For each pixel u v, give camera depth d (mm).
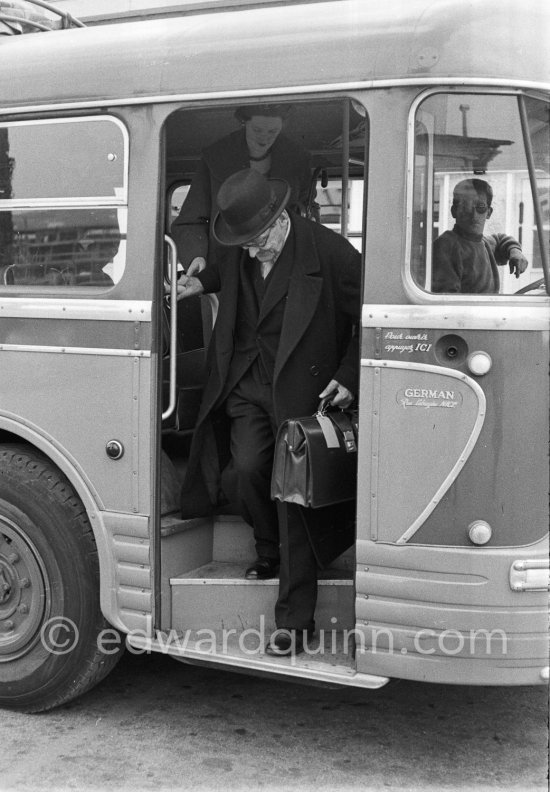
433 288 3283
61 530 3830
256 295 3840
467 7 3215
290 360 3676
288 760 3656
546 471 3236
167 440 4449
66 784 3477
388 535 3330
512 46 3197
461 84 3193
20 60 3836
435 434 3256
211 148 4355
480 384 3211
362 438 3342
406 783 3484
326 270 3727
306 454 3439
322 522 3662
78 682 3939
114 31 3736
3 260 3914
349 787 3451
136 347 3629
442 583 3273
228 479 3863
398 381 3287
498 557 3240
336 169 5336
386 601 3354
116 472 3695
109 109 3660
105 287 3719
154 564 3678
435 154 3266
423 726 3949
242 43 3459
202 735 3859
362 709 4102
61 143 3766
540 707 4141
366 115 3293
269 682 4379
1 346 3859
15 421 3857
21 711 4059
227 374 3859
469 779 3520
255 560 4078
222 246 4004
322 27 3363
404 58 3230
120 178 3670
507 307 3211
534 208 3252
